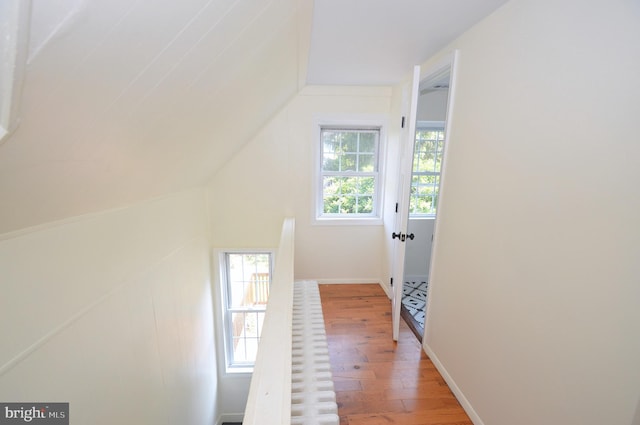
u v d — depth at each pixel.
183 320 2.12
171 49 0.70
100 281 1.21
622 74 0.79
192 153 1.64
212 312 2.94
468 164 1.53
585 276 0.89
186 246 2.22
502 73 1.27
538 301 1.07
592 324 0.88
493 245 1.33
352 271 3.21
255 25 0.96
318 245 3.13
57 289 0.99
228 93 1.31
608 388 0.83
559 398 0.99
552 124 1.01
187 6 0.62
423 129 3.24
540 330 1.06
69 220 1.04
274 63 1.48
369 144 3.07
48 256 0.95
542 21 1.05
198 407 2.41
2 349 0.82
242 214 2.95
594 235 0.87
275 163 2.90
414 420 1.50
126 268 1.40
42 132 0.56
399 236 2.08
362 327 2.37
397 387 1.72
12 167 0.59
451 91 1.69
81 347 1.10
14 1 0.33
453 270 1.68
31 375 0.90
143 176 1.29
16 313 0.86
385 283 3.02
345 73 2.37
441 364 1.82
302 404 1.07
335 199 3.16
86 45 0.48
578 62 0.91
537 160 1.08
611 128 0.81
